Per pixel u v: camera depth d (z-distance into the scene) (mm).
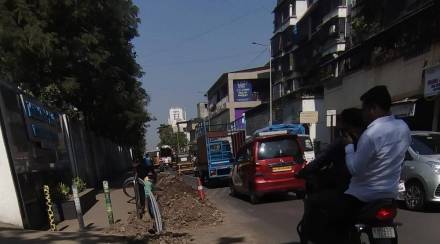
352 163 4746
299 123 39688
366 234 4781
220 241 9609
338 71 35719
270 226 11148
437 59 20266
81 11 22781
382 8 30109
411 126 22797
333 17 40625
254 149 16109
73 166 21828
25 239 8672
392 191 4734
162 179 22578
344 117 5320
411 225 9812
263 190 15648
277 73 60500
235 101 77438
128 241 8992
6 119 11742
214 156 28469
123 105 31516
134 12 29375
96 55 24281
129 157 85062
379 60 25891
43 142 15570
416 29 22219
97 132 36719
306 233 5641
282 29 58000
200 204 14273
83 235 9266
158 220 10750
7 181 11109
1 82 12109
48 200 12422
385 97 4730
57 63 23234
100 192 25719
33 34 20578
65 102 27484
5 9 20938
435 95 20219
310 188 5949
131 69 30828
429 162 11250
